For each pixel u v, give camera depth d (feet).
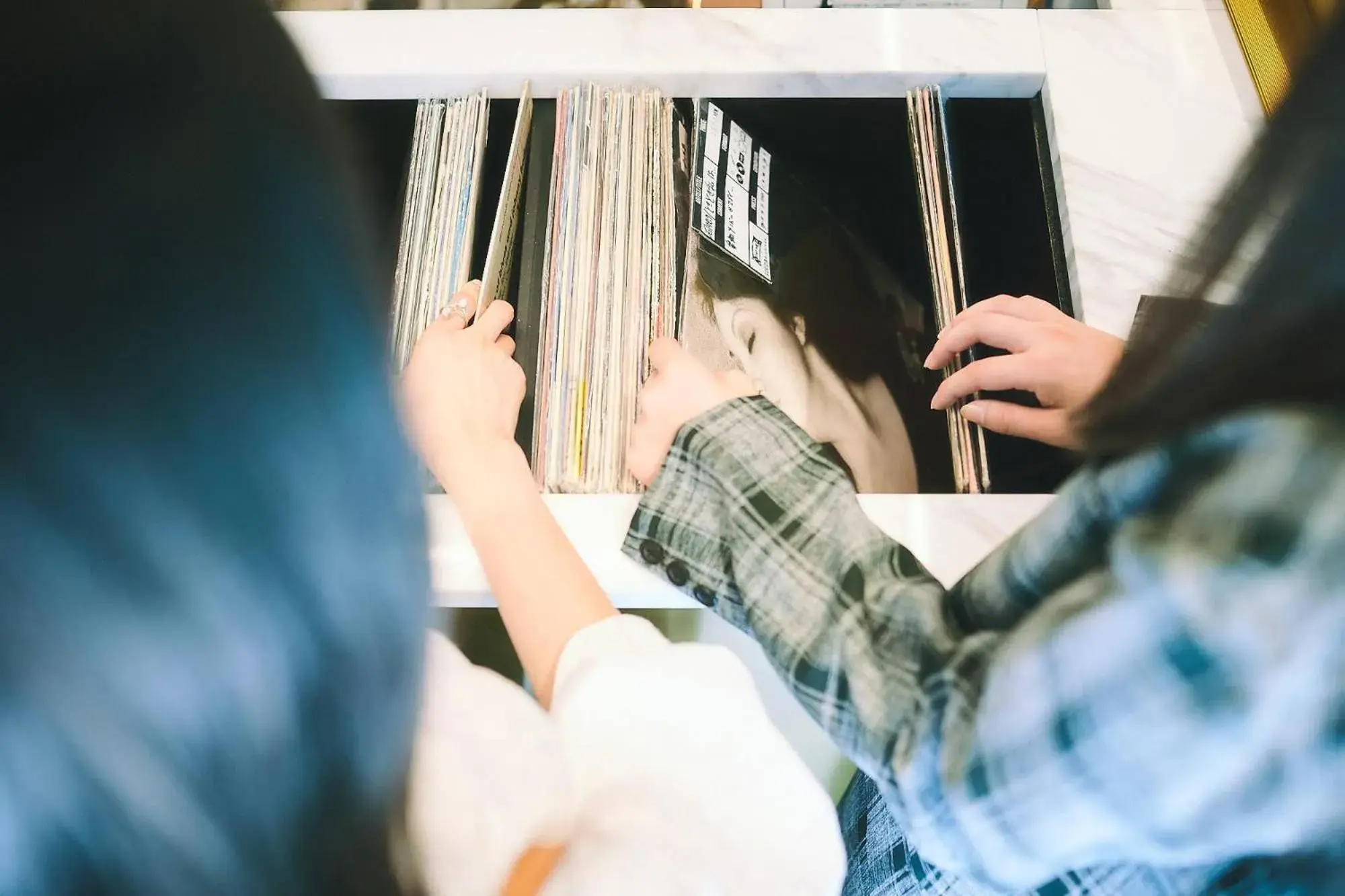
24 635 0.54
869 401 2.53
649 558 1.79
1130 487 1.04
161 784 0.62
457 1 2.98
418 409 2.01
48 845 0.61
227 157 0.59
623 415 2.34
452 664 1.31
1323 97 0.82
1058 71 2.69
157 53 0.57
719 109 2.74
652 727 1.41
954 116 2.88
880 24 2.71
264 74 0.62
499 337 2.43
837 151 2.91
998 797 1.06
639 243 2.50
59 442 0.53
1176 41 2.73
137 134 0.55
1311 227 0.85
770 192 2.79
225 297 0.57
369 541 0.70
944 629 1.28
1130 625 0.92
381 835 0.82
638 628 1.60
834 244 2.75
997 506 2.15
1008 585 1.22
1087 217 2.60
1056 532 1.16
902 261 2.77
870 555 1.48
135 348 0.54
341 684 0.71
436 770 1.16
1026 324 2.20
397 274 2.49
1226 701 0.87
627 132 2.59
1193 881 1.22
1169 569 0.89
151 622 0.57
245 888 0.70
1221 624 0.86
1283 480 0.88
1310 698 0.85
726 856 1.32
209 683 0.61
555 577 1.76
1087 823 1.01
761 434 1.72
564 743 1.41
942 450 2.48
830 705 1.37
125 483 0.55
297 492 0.62
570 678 1.50
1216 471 0.94
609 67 2.64
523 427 2.49
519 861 1.31
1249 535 0.87
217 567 0.59
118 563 0.55
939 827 1.19
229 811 0.67
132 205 0.54
